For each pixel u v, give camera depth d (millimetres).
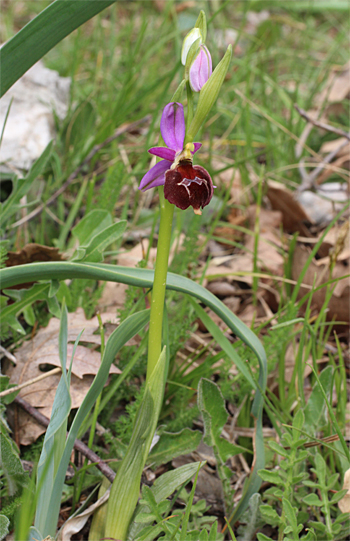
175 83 942
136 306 450
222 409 421
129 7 1328
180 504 440
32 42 393
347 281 521
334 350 512
